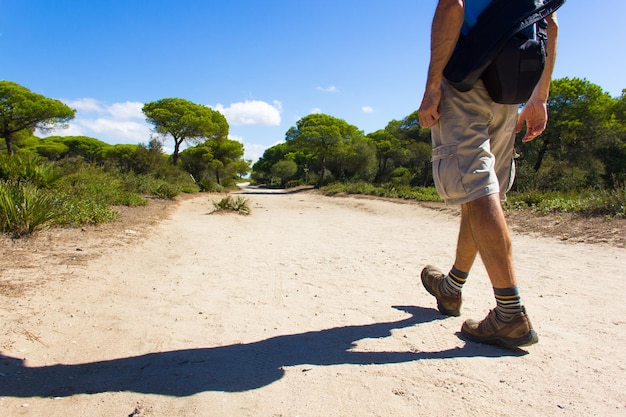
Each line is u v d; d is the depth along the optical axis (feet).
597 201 25.32
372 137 149.18
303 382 5.25
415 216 39.42
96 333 7.36
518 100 5.92
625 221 21.45
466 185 5.92
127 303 9.43
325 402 4.75
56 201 20.94
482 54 5.62
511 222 27.58
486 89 5.99
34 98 101.76
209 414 4.50
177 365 5.94
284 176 210.79
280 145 260.21
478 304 8.87
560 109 72.02
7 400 4.81
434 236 23.75
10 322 7.45
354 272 13.29
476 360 5.81
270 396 4.91
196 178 120.06
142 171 79.46
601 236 19.39
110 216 24.02
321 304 9.43
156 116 106.73
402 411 4.53
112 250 15.75
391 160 135.54
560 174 65.41
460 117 6.04
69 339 7.00
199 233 23.81
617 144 74.08
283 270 13.67
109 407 4.68
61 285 10.34
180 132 110.63
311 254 17.04
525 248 17.90
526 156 74.18
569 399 4.71
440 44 5.73
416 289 10.75
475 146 5.96
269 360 6.05
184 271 13.37
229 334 7.43
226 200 41.73
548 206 29.81
